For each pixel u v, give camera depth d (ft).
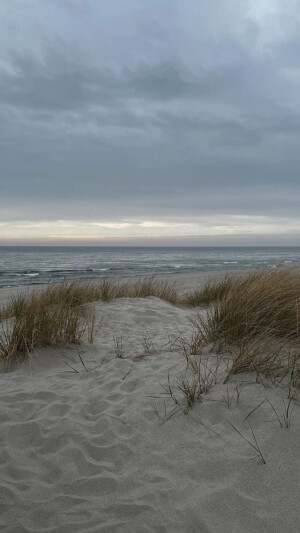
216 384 11.13
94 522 7.11
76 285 27.66
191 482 7.84
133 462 8.68
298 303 15.43
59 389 12.44
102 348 16.67
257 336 13.70
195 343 14.47
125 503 7.48
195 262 148.25
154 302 27.99
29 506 7.59
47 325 16.48
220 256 236.02
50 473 8.63
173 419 9.93
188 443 8.98
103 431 9.93
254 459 8.14
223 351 13.69
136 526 6.93
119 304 26.76
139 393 11.55
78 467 8.76
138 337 18.70
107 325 21.07
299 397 9.97
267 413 9.46
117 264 131.54
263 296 16.25
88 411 10.98
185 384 11.52
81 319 21.20
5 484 8.19
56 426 10.23
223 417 9.64
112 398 11.55
